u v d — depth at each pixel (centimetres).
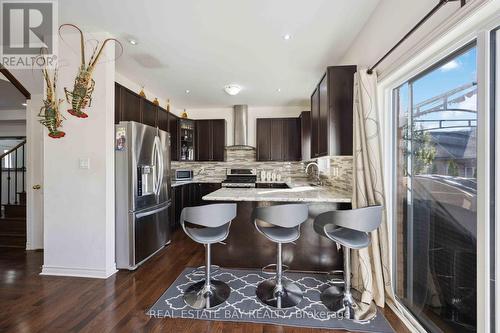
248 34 239
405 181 197
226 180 520
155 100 402
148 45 261
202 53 279
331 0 191
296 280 240
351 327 174
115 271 259
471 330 139
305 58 292
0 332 166
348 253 198
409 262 196
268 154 508
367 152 199
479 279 122
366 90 196
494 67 116
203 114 553
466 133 137
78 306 196
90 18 214
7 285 230
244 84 386
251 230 266
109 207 251
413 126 185
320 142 270
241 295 212
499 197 117
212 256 270
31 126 323
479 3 109
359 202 205
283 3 193
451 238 152
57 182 249
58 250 251
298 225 216
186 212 196
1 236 341
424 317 177
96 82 243
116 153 267
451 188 150
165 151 342
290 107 533
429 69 166
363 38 228
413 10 153
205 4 194
